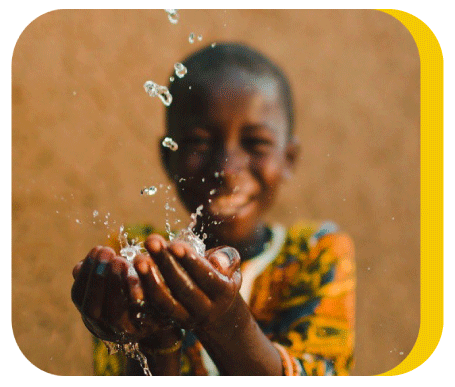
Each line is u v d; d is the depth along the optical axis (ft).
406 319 10.05
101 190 10.96
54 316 8.55
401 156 13.26
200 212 5.37
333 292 5.15
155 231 5.84
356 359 9.10
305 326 4.84
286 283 5.24
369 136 13.60
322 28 14.83
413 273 11.05
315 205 11.90
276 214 11.32
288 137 5.85
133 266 3.08
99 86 12.82
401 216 12.19
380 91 14.23
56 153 11.42
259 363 3.42
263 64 5.63
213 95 5.27
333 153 13.01
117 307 3.03
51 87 12.59
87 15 13.65
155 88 5.03
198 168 5.33
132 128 12.42
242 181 5.33
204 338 3.27
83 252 9.83
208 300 3.00
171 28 14.19
